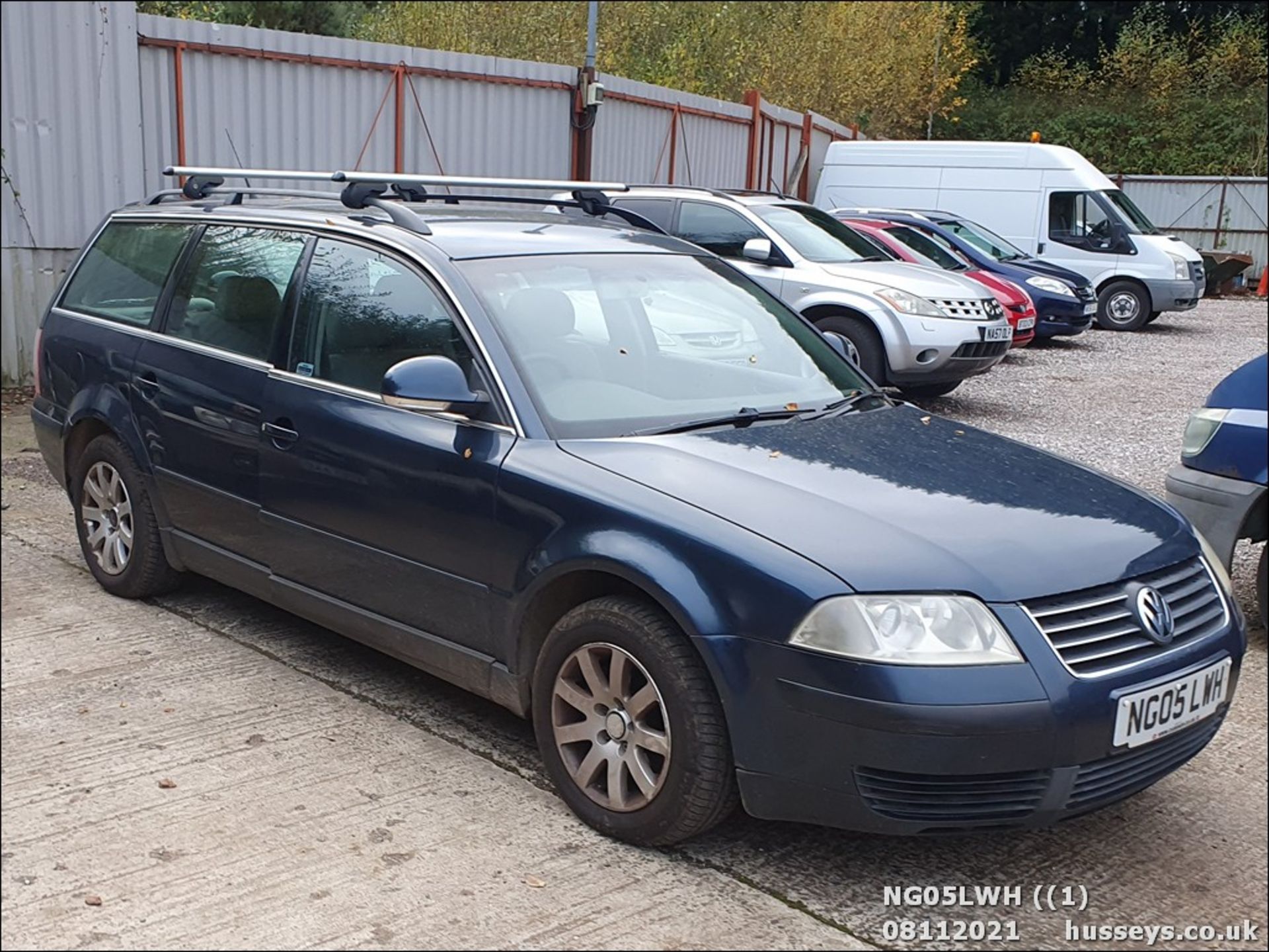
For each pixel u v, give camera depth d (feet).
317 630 16.24
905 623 9.73
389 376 11.97
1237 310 72.64
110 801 11.60
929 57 104.42
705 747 10.36
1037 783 9.78
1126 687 10.00
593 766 11.23
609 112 49.73
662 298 14.47
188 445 15.51
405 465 12.74
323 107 37.11
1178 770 13.01
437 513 12.43
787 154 70.85
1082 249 59.88
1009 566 10.22
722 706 10.25
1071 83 128.26
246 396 14.67
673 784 10.52
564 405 12.41
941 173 63.10
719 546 10.36
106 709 13.64
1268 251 93.71
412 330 13.33
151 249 17.34
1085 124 122.52
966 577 10.02
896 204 64.54
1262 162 114.73
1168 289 58.44
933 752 9.51
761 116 64.49
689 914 10.07
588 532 11.14
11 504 21.90
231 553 15.24
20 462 25.04
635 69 84.17
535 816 11.57
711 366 13.99
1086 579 10.37
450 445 12.41
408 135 40.01
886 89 101.30
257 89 35.27
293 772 12.30
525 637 11.82
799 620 9.86
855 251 36.50
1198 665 10.61
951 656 9.64
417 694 14.30
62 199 31.42
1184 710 10.50
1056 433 31.40
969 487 11.61
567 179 46.96
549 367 12.71
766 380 14.15
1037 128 124.77
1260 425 16.31
